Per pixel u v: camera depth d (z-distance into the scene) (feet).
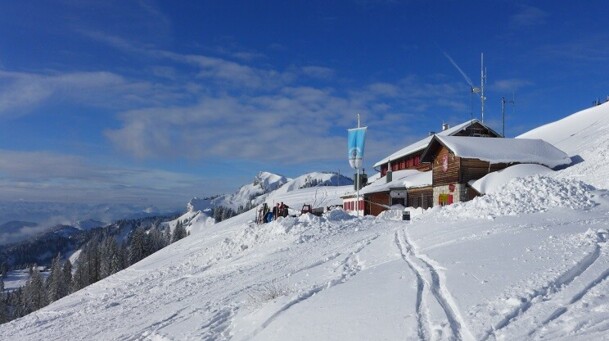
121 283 72.28
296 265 47.47
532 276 22.99
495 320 18.28
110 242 302.04
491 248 31.19
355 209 141.08
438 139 115.44
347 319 21.29
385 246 44.16
